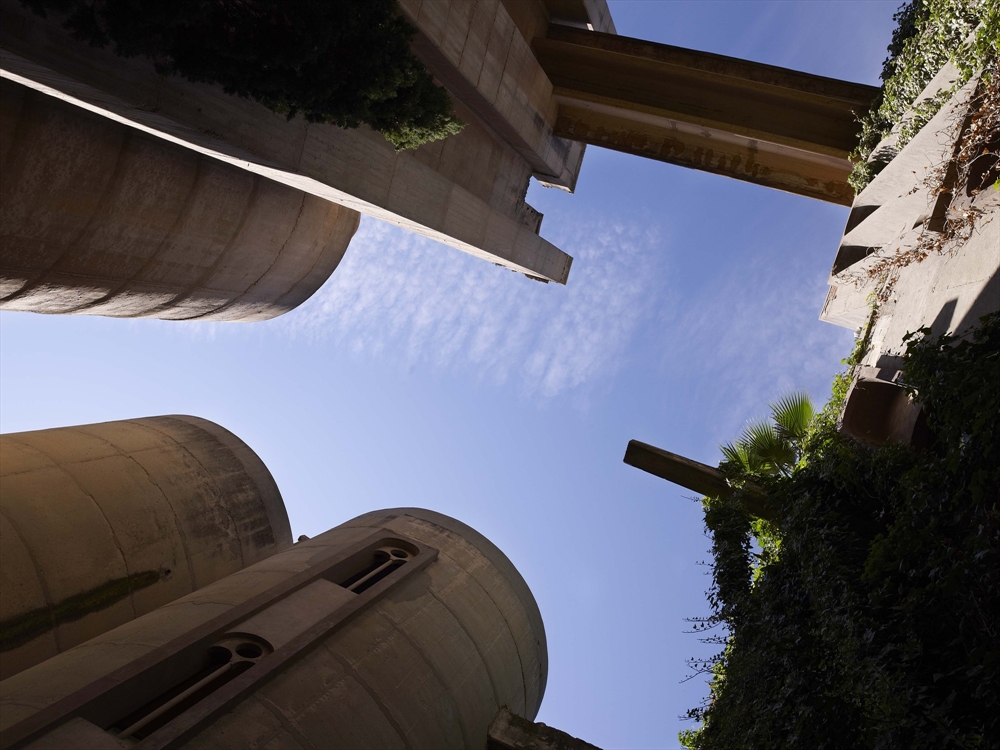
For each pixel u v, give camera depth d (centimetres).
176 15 550
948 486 556
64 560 1048
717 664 1008
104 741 623
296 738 712
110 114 832
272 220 1440
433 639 980
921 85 998
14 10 569
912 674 528
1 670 931
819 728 660
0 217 961
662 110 1525
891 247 1044
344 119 720
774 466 1154
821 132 1434
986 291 730
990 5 726
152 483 1270
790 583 819
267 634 824
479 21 1158
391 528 1220
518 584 1298
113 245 1155
